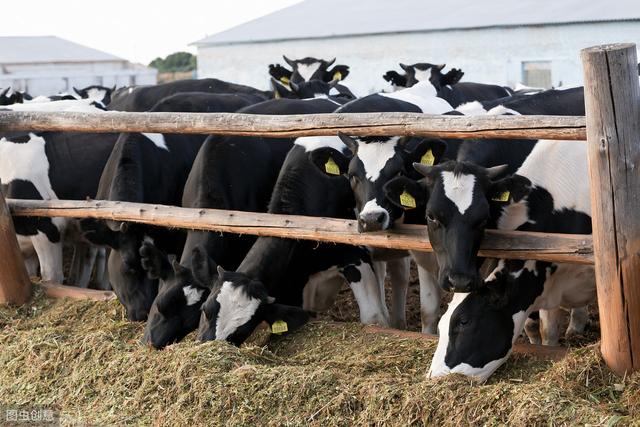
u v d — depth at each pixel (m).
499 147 6.70
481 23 25.00
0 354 7.38
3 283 8.47
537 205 6.29
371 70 27.75
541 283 6.22
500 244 5.96
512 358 6.20
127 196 8.41
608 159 5.30
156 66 53.66
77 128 7.91
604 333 5.54
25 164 9.62
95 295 8.47
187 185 8.39
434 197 5.87
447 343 6.04
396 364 6.34
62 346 7.11
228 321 6.73
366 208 6.58
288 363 6.52
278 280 7.33
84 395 6.59
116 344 6.99
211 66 31.84
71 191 9.76
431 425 5.39
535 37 24.14
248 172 8.31
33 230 9.35
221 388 5.97
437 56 26.11
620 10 23.38
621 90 5.24
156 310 7.14
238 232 7.41
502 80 24.84
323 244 7.85
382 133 6.36
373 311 7.96
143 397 6.26
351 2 33.00
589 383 5.49
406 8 29.59
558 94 7.71
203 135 9.61
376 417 5.53
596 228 5.43
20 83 27.20
